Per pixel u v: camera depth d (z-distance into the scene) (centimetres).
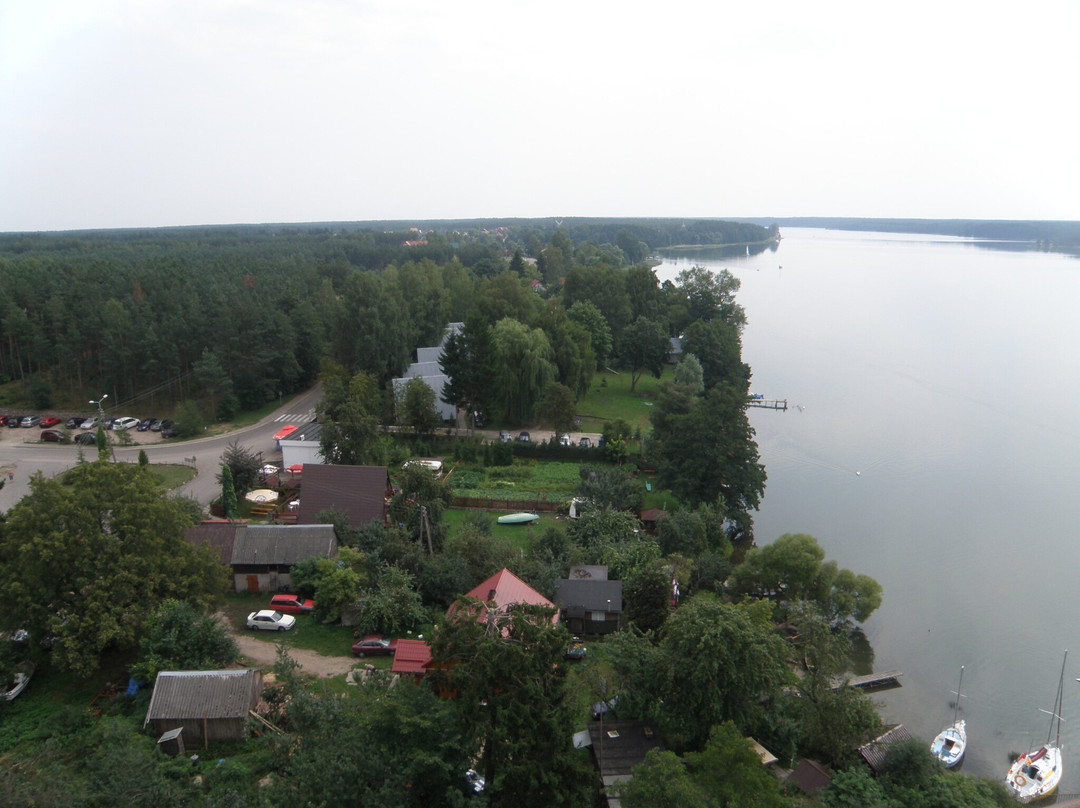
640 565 5622
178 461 8206
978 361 14800
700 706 3634
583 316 12319
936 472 9019
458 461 8469
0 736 3612
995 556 6900
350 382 9238
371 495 6075
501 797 2861
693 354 11562
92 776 2675
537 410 9775
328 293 13000
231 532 5375
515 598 4453
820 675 4094
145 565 4206
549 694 3034
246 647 4569
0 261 13450
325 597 4888
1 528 4228
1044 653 5459
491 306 12250
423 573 5162
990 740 4628
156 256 18850
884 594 6228
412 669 4031
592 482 7125
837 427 10756
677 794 2856
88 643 3922
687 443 7075
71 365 10256
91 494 4216
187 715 3550
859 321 19262
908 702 4928
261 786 3130
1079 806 4156
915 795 3528
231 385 9956
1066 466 9225
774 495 8312
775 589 5738
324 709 3152
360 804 2527
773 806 3006
